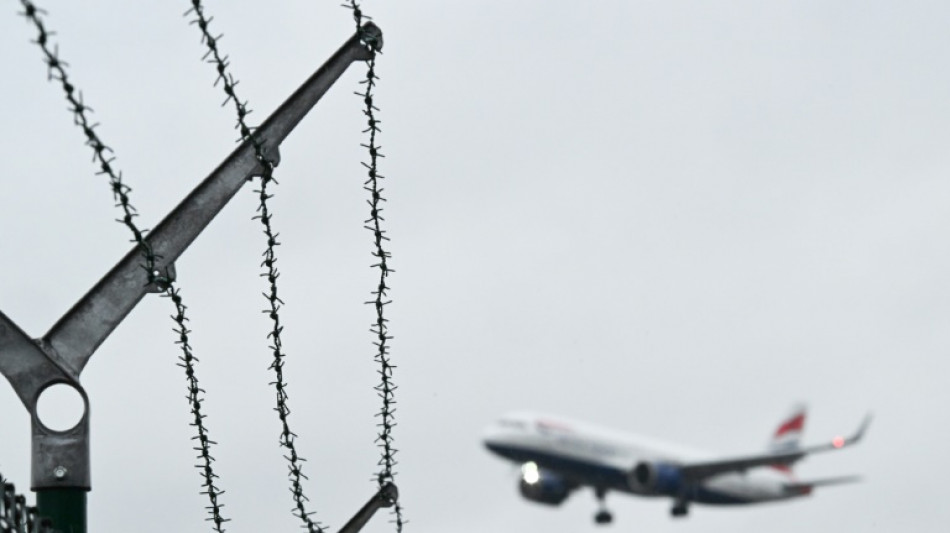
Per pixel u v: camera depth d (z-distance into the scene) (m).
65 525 21.97
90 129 17.66
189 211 22.44
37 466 21.95
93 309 21.97
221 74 20.94
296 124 22.98
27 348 21.70
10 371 21.64
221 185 22.50
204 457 23.66
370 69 23.59
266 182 22.89
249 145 22.78
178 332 22.78
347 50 23.39
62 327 21.86
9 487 19.45
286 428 24.88
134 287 22.12
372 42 23.44
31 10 15.53
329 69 23.36
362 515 27.67
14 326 21.80
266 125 22.86
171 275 22.28
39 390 21.78
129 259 22.16
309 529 25.36
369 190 25.69
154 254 22.17
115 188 18.88
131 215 20.83
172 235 22.31
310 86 23.19
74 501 22.06
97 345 21.94
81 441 22.11
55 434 22.05
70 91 16.97
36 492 21.97
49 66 16.61
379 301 26.58
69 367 21.78
